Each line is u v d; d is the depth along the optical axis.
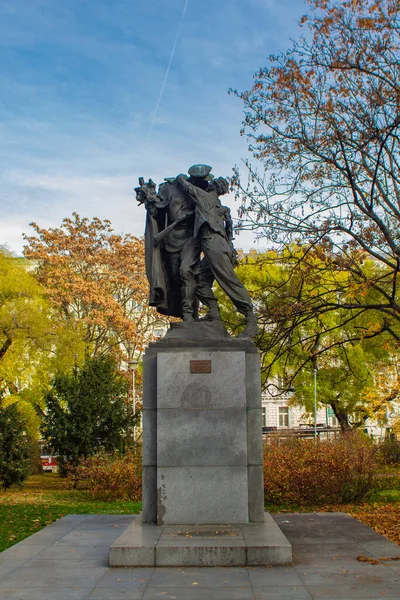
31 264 37.47
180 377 7.68
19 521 11.73
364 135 13.20
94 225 34.69
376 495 16.70
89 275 34.19
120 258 34.69
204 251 8.39
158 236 8.63
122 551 6.53
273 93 14.13
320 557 6.88
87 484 20.67
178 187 8.83
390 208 14.70
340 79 13.99
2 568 6.58
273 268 25.00
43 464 34.88
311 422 43.84
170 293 8.86
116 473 17.05
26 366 27.14
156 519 7.56
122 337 32.91
